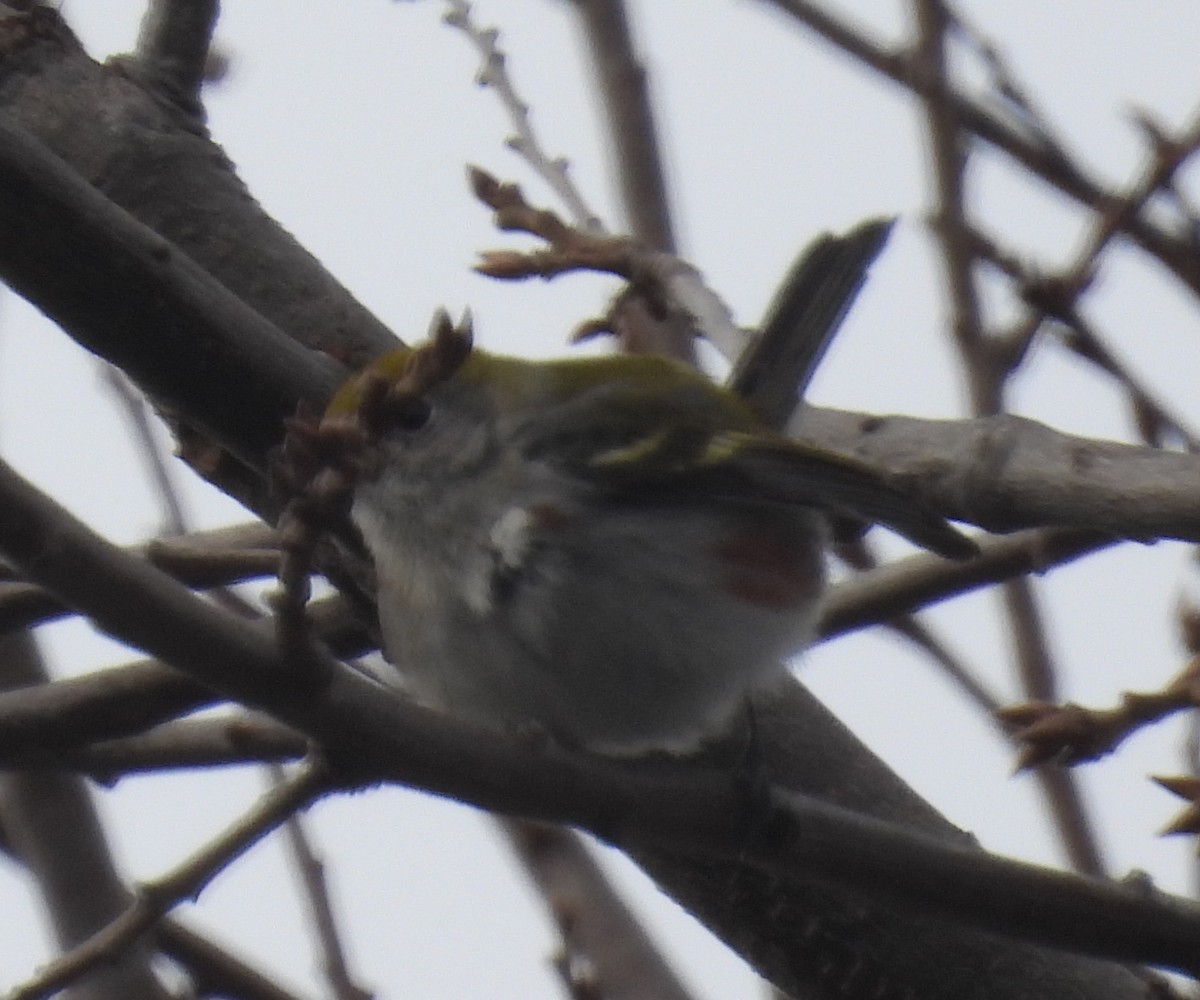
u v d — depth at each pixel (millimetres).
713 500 10047
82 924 10531
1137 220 10719
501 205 10945
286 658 6957
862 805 9812
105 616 6672
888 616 10266
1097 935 8477
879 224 11422
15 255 8375
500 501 9828
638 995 10344
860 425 9406
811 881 8453
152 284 8578
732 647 9867
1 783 10789
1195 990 9602
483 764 7668
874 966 9406
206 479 9805
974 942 9430
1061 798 10797
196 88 10703
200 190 10328
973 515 8555
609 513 9875
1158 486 7957
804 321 11242
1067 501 8172
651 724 9977
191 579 9484
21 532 6473
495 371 10312
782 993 9812
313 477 6625
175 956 9961
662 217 12031
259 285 10094
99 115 10398
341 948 9938
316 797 7316
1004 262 11375
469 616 9711
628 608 9695
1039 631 11117
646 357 11086
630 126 12117
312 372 8922
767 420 11062
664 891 9758
